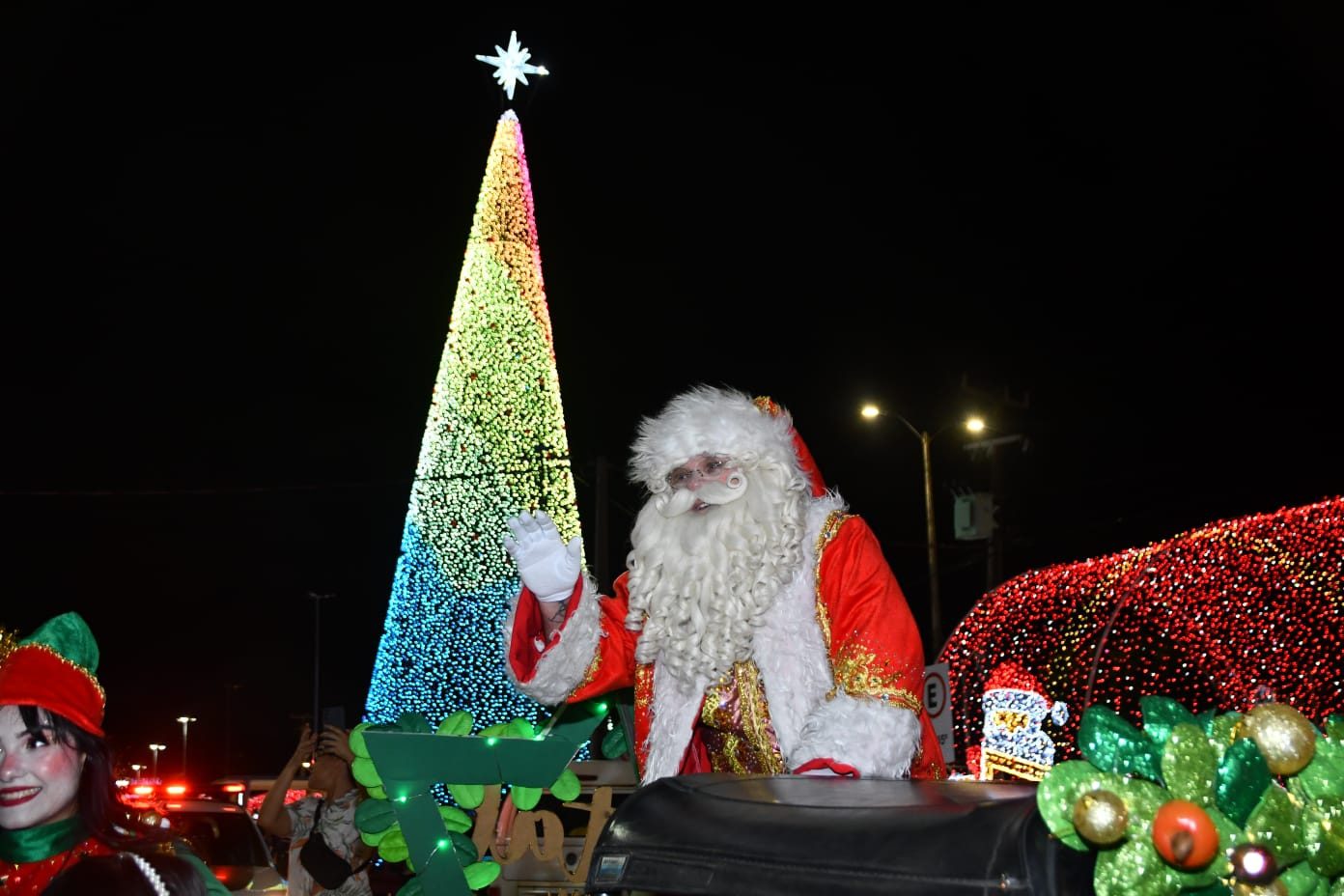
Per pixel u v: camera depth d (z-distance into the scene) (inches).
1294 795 74.3
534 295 682.2
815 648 156.4
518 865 166.7
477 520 692.1
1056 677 527.5
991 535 872.3
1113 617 510.9
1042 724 390.6
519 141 672.4
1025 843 70.7
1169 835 68.4
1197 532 493.7
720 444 164.7
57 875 113.9
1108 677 506.6
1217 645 477.1
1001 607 546.9
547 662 161.3
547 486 685.3
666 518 166.4
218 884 117.6
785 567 159.2
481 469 687.1
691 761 163.6
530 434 688.4
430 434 693.3
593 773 208.1
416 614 714.2
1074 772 71.9
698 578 160.7
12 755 117.7
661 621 161.6
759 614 158.1
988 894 69.5
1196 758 72.5
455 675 710.5
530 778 154.2
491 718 716.0
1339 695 448.1
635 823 90.7
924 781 97.3
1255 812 72.0
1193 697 485.4
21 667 119.8
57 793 118.7
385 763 153.3
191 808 361.1
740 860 80.5
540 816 164.9
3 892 117.0
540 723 176.1
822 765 135.9
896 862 73.8
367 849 249.4
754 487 163.5
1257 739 73.1
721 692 159.8
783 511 161.8
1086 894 71.1
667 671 162.4
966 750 489.4
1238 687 468.8
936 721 390.9
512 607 167.2
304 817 266.1
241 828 356.8
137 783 388.2
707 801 89.6
